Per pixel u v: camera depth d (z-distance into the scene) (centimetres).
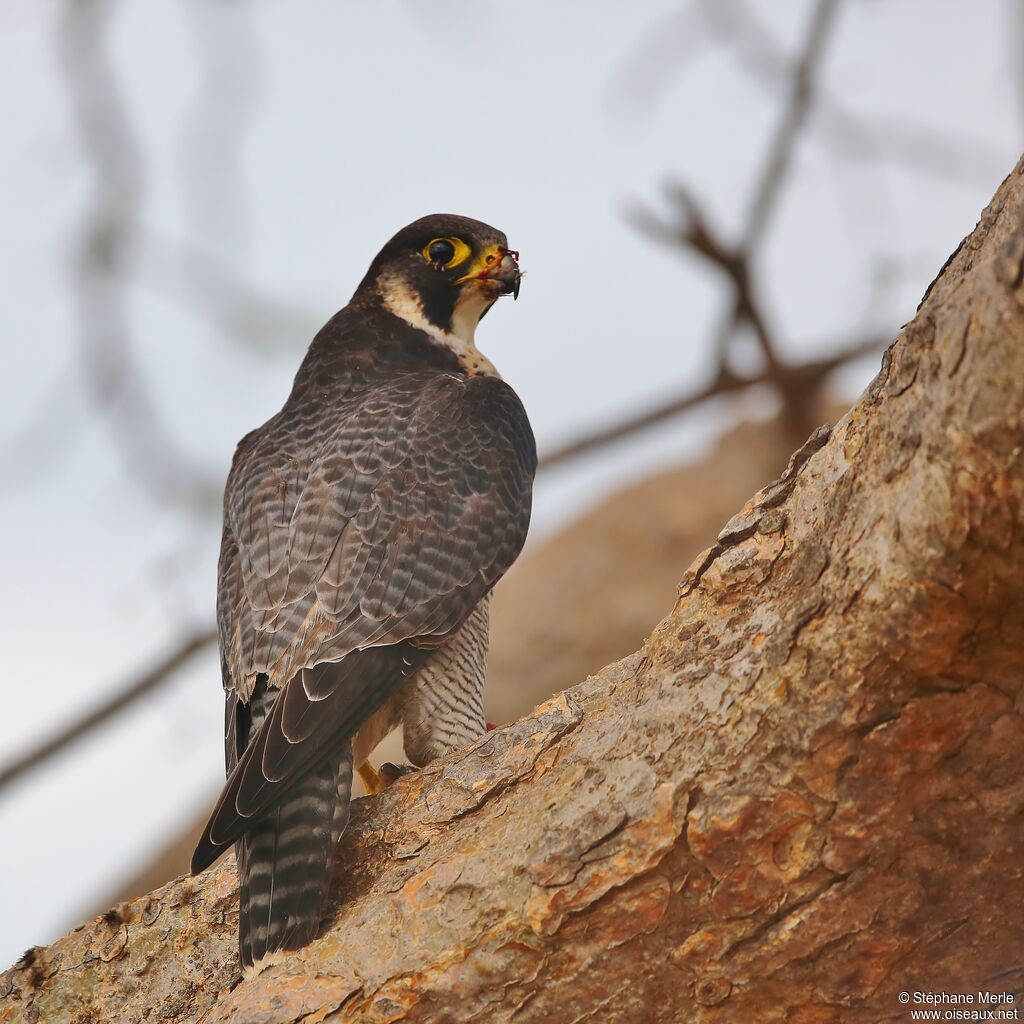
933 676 612
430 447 962
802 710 634
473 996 675
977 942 657
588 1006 671
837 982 660
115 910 788
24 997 778
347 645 859
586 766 691
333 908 747
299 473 944
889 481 615
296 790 777
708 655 674
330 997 690
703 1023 673
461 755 755
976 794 630
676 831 652
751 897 650
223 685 888
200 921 773
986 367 553
